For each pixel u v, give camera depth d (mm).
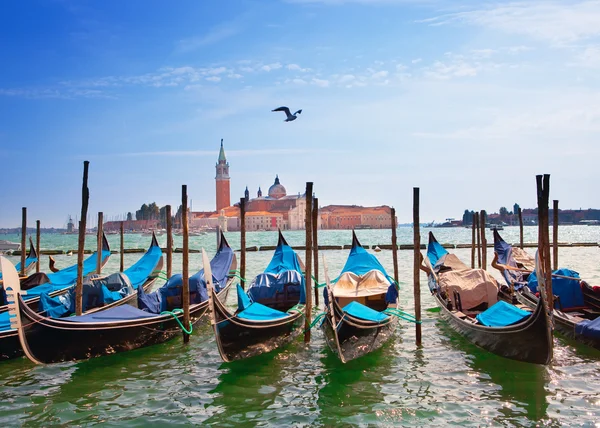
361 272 19031
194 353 13391
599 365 11703
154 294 15719
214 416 9508
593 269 32281
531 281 16547
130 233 173875
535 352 11227
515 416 9266
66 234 192875
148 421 9328
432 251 23812
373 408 9719
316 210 20156
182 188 14617
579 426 8844
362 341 12492
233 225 175625
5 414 9641
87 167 14977
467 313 14742
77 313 14500
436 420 9188
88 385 11109
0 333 12195
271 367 12164
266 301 16625
